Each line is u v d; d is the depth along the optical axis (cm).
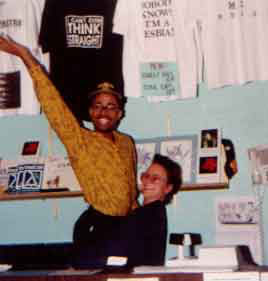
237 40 282
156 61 290
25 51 301
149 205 294
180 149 295
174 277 231
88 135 301
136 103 305
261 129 290
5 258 313
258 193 285
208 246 249
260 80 282
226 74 283
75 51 296
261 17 281
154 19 291
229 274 224
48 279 242
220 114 295
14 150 319
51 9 296
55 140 313
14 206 318
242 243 284
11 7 303
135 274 235
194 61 288
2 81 305
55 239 309
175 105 301
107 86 294
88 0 295
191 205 292
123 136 304
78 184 300
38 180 306
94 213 298
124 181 297
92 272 246
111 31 294
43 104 298
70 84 297
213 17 285
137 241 291
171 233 288
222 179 285
